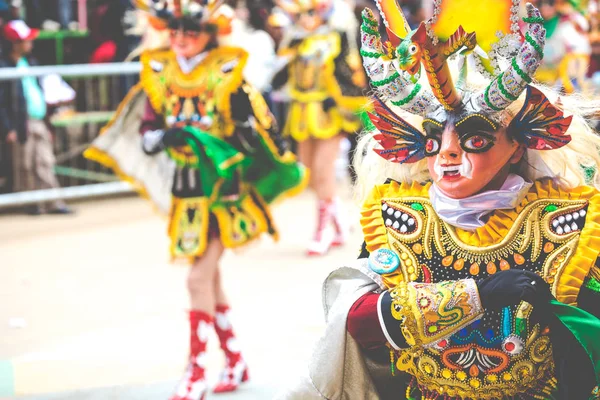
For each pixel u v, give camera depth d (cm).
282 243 1169
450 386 356
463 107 348
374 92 374
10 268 1066
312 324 843
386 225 366
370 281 365
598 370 329
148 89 693
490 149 346
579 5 1026
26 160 1281
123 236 1215
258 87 1172
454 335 349
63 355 785
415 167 380
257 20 1195
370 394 373
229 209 683
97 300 940
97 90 1375
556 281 339
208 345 818
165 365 759
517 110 351
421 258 357
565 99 368
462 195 351
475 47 346
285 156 694
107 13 1370
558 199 351
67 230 1251
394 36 350
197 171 675
